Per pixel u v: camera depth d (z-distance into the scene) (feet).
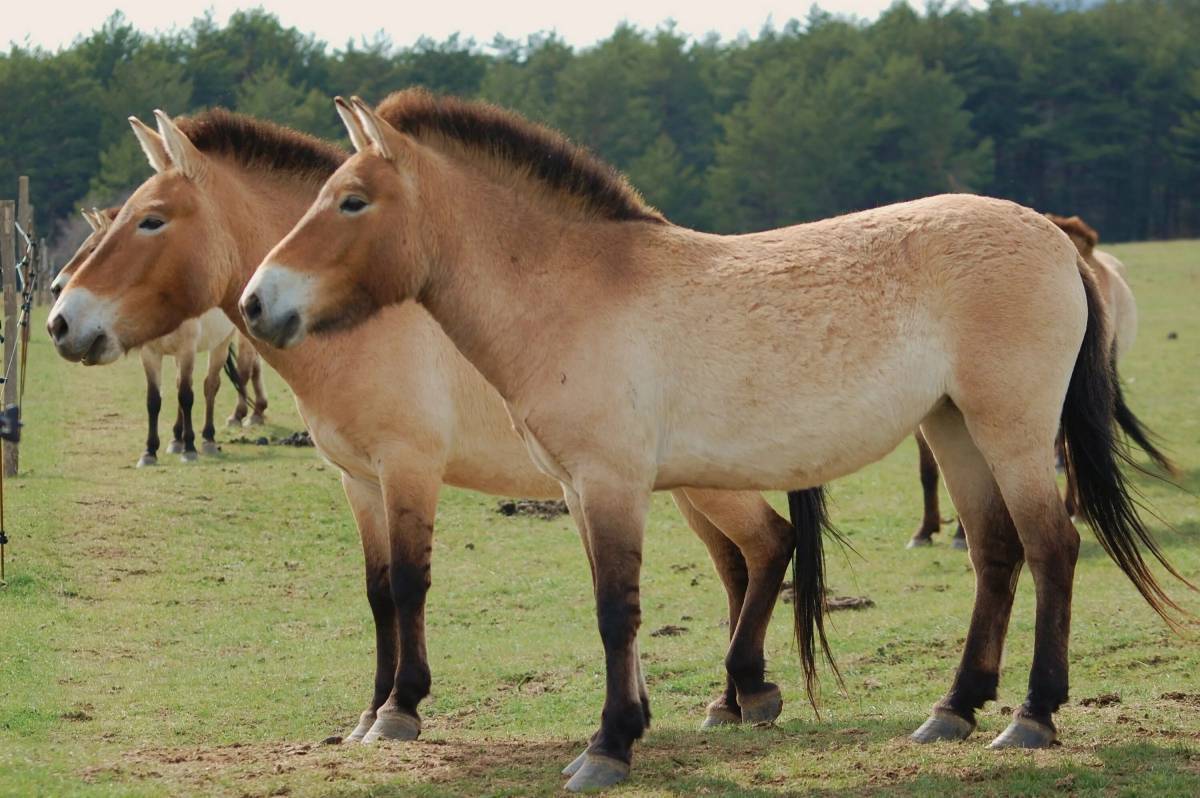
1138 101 273.54
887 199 251.39
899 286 20.13
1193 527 44.04
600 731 19.70
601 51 291.58
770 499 52.54
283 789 19.85
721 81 295.28
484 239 20.54
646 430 19.67
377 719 24.45
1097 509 20.93
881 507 51.93
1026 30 279.69
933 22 288.10
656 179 244.42
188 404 58.34
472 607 38.50
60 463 56.85
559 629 35.60
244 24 277.03
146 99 231.91
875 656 30.76
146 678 30.40
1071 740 20.44
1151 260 160.04
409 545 24.86
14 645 32.45
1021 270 20.06
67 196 221.66
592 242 20.48
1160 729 20.86
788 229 21.01
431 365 25.30
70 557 41.83
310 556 44.27
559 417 19.71
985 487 21.44
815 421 19.89
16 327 46.14
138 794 19.65
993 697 21.25
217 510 48.98
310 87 272.51
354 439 25.11
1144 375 81.15
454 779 20.18
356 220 20.16
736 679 23.97
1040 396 19.98
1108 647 29.48
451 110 21.02
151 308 24.31
